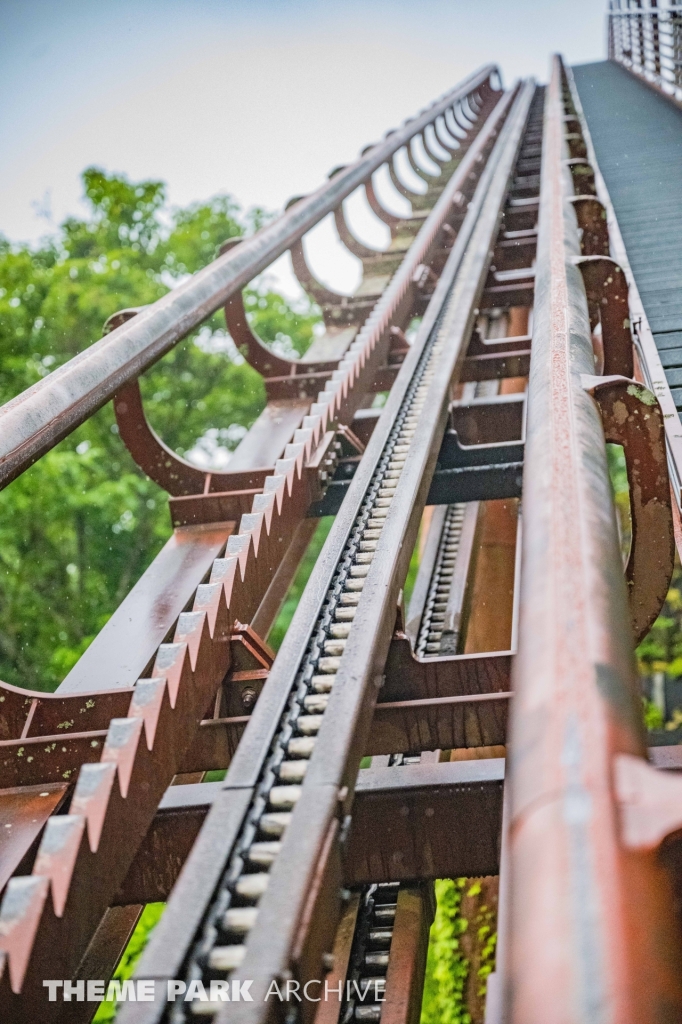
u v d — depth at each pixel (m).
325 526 22.36
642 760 1.28
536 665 1.49
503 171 13.75
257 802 2.79
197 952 2.36
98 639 4.78
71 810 2.99
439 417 5.78
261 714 3.11
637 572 4.19
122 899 3.71
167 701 3.58
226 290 6.83
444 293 8.61
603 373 5.68
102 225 27.59
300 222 9.34
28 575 19.88
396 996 3.79
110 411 20.72
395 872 3.65
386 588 3.78
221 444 24.09
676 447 4.87
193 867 2.53
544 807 1.23
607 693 1.38
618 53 28.73
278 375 8.14
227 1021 1.94
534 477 2.24
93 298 21.33
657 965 1.04
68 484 19.17
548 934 1.08
